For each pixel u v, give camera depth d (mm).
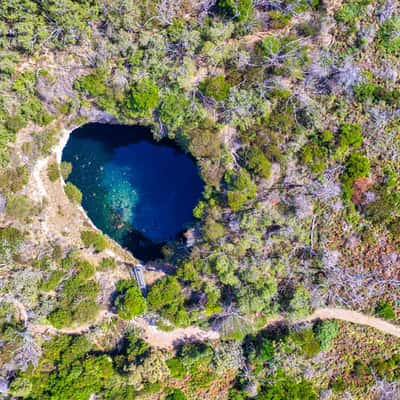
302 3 34156
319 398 36844
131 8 33250
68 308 36750
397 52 34625
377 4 34312
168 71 34344
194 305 36656
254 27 34688
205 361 36594
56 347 36531
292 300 34969
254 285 35031
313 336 36031
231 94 34094
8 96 35594
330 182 35375
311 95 35031
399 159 35188
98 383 36250
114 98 35406
